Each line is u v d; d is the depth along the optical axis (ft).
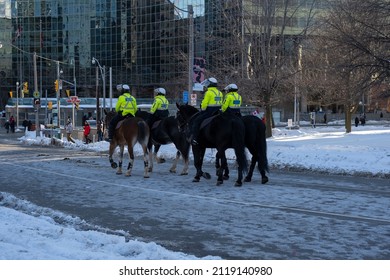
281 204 35.19
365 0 66.74
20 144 123.75
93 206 35.55
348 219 30.17
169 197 38.52
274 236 26.21
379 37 65.00
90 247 23.00
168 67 284.00
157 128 53.11
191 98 82.74
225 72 95.71
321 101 146.30
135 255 21.93
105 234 25.64
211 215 31.71
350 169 54.90
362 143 77.82
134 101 53.83
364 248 23.66
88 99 256.93
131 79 323.78
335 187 43.88
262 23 88.84
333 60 81.15
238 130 42.86
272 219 30.32
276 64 89.66
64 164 65.62
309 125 212.23
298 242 24.91
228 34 101.91
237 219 30.45
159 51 301.84
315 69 104.58
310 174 54.80
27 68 361.92
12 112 264.31
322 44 93.04
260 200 36.86
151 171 54.70
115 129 53.31
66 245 23.15
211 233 27.12
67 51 353.92
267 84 90.27
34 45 361.10
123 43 330.54
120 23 332.80
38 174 54.49
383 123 223.30
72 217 31.63
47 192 42.19
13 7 362.74
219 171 44.45
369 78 67.82
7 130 196.85
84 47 349.20
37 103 143.84
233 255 22.84
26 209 34.71
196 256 22.79
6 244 22.44
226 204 35.27
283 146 77.77
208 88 44.75
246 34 90.68
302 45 98.99
